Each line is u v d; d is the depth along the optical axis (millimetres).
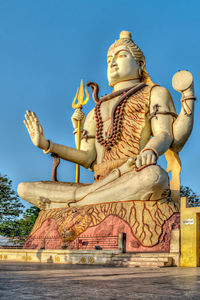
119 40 26344
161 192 19891
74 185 24516
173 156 22953
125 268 12195
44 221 23266
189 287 6152
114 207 20594
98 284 6410
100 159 24750
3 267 12219
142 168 20062
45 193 24156
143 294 5168
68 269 11125
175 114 23109
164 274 9219
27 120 25312
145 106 23406
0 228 32531
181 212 14289
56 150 24984
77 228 20625
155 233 18953
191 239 13766
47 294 5004
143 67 25938
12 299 4496
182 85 21500
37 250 18781
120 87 25609
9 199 32406
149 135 23531
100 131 24656
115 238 19281
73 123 28094
